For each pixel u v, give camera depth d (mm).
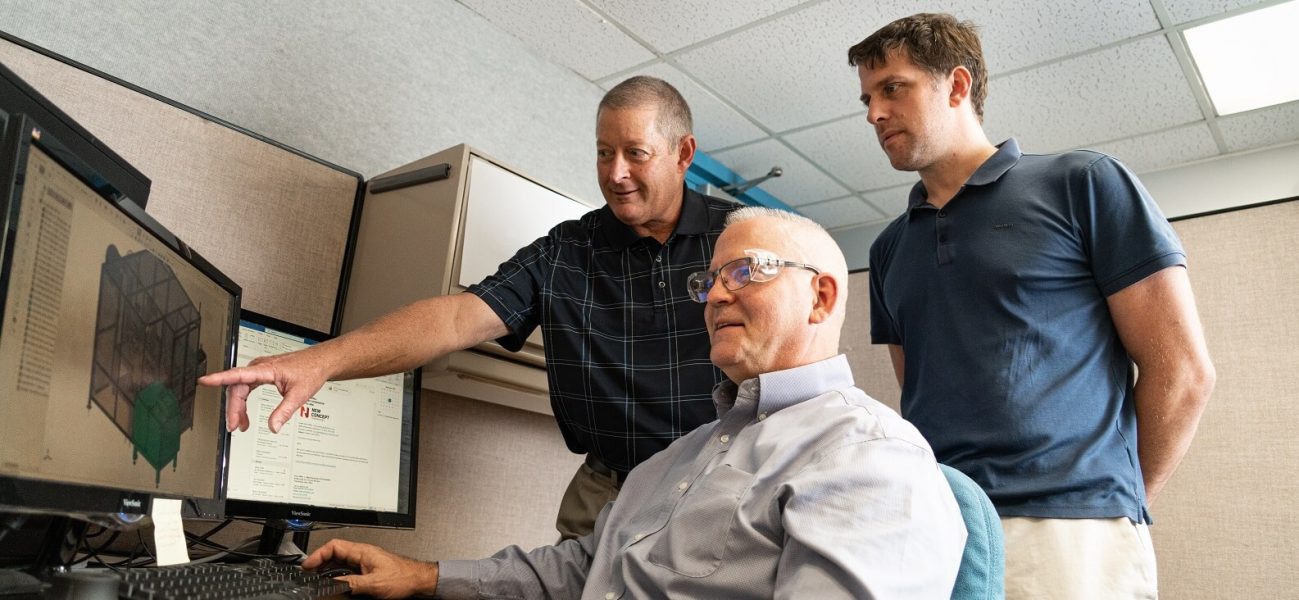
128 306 753
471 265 1609
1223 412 1900
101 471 699
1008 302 1240
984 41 2654
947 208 1351
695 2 2451
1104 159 1259
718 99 3078
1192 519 1873
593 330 1474
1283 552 1762
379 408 1363
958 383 1264
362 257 1747
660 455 1154
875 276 1614
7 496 540
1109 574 1099
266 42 1848
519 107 2494
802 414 955
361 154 1997
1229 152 3404
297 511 1180
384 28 2115
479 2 2357
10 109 741
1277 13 2488
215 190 1562
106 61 1583
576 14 2451
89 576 585
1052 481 1136
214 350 982
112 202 717
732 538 865
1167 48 2680
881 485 792
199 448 932
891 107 1391
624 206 1479
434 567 1066
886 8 2477
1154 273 1170
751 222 1071
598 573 1012
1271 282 1915
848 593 737
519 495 1952
